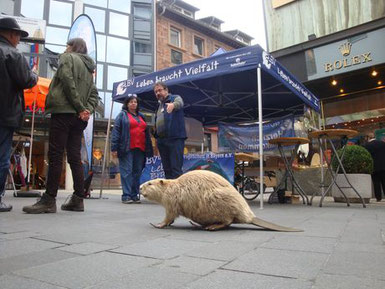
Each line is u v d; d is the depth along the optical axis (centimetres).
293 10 1237
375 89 1174
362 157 668
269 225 289
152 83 646
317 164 970
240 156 639
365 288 137
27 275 153
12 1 1997
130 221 341
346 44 1084
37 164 1817
